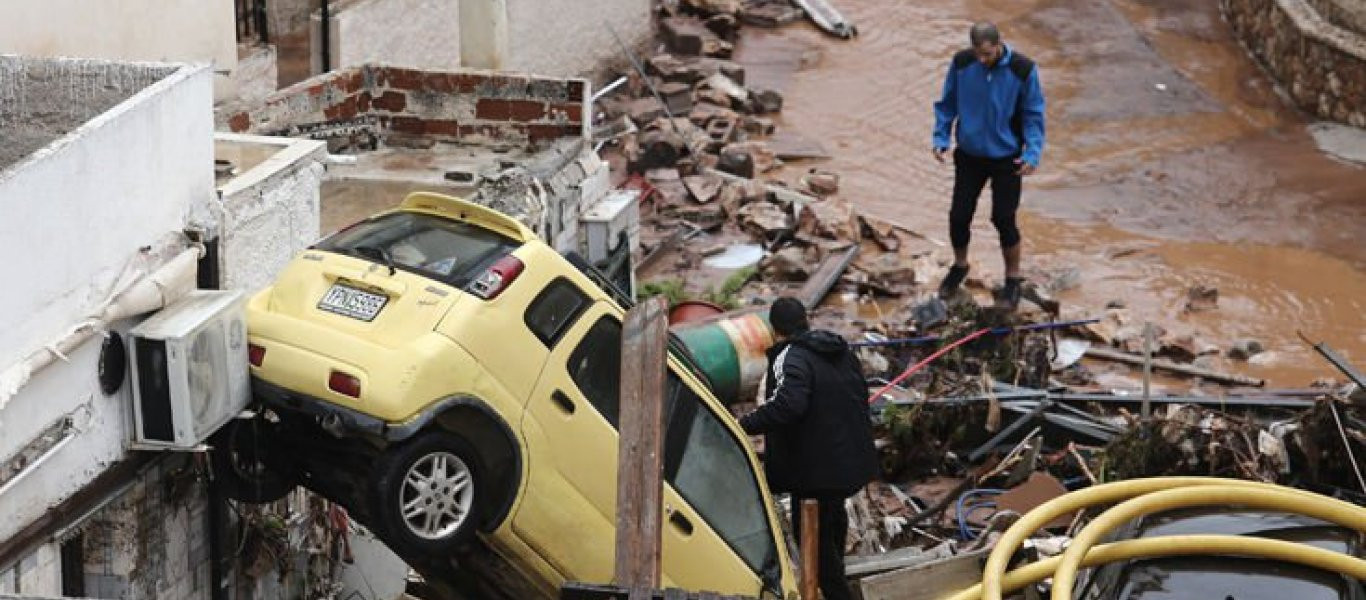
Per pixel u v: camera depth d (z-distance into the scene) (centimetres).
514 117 2109
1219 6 3831
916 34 3625
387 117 2138
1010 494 1770
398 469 1180
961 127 2312
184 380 1202
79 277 1170
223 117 1978
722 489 1373
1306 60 3294
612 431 1284
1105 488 1341
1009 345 2128
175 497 1291
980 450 1917
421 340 1188
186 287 1264
